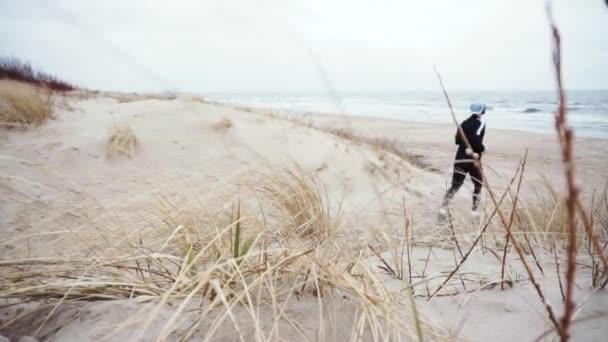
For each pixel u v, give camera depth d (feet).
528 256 7.33
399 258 7.32
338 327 3.97
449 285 5.53
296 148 23.70
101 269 5.01
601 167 25.73
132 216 7.23
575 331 3.83
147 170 17.26
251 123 27.53
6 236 10.00
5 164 16.19
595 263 5.34
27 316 4.50
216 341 3.67
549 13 1.39
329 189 18.61
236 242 4.91
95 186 14.71
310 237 6.99
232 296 4.29
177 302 4.29
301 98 301.02
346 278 4.04
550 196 10.85
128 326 3.86
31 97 23.94
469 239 8.70
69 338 3.78
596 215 8.70
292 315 4.17
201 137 22.95
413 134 61.46
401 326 3.82
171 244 6.32
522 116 112.47
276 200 8.27
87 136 20.29
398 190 14.75
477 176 13.10
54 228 7.12
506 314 4.51
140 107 29.09
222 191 8.78
